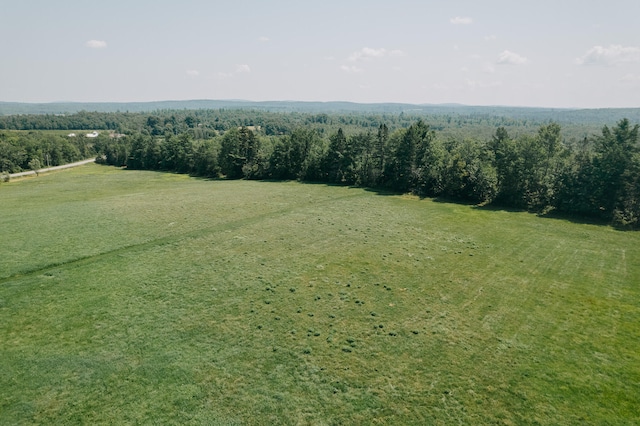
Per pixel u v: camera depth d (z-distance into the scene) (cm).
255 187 8769
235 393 2039
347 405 1962
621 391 2077
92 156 18400
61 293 3183
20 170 12694
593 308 3011
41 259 3928
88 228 5100
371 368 2253
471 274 3650
